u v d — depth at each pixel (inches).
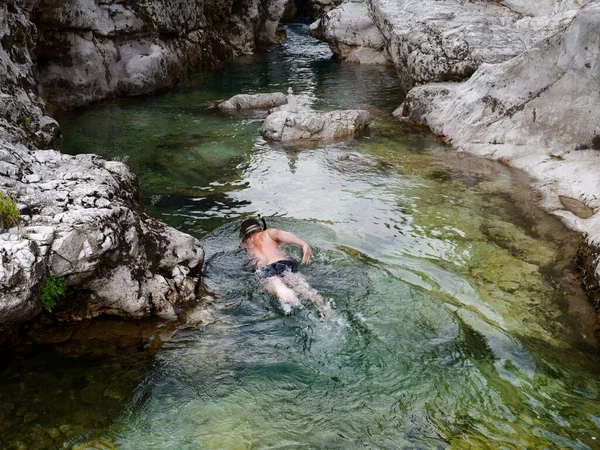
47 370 168.6
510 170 347.9
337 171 353.1
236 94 586.9
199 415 150.4
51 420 148.7
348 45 805.9
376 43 782.5
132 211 210.7
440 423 146.2
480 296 208.7
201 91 613.9
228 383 162.6
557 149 349.1
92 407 153.7
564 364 171.8
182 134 442.9
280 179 340.8
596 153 328.8
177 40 696.4
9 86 327.3
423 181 332.5
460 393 157.3
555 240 252.5
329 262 229.0
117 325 191.0
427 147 400.8
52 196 194.4
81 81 526.3
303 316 192.5
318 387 160.2
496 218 277.6
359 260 233.1
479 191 314.0
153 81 592.7
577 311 200.2
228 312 198.2
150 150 399.5
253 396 157.1
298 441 140.3
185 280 207.5
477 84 405.1
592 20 321.1
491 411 150.9
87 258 175.6
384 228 267.9
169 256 210.4
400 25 570.6
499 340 181.8
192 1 732.7
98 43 551.5
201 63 746.2
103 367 170.2
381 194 312.5
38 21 479.2
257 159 380.5
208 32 789.2
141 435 143.5
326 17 824.9
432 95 448.1
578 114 337.7
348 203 299.9
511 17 669.9
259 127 465.1
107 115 501.7
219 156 387.5
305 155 387.5
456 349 176.1
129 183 251.3
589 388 161.2
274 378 164.1
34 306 164.7
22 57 373.1
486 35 463.5
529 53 362.3
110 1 568.7
